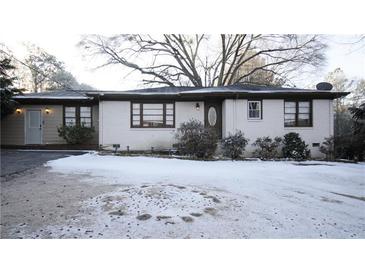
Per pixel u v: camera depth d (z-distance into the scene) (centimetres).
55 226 294
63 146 1182
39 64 2541
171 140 1138
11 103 1064
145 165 757
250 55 2327
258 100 1105
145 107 1141
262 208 379
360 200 436
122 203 375
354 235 297
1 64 1057
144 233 283
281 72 2180
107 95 1095
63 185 484
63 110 1237
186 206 369
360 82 2286
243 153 1080
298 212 367
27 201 382
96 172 627
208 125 1150
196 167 750
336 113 2320
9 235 270
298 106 1116
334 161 976
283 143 1066
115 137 1123
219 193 450
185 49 2239
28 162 738
